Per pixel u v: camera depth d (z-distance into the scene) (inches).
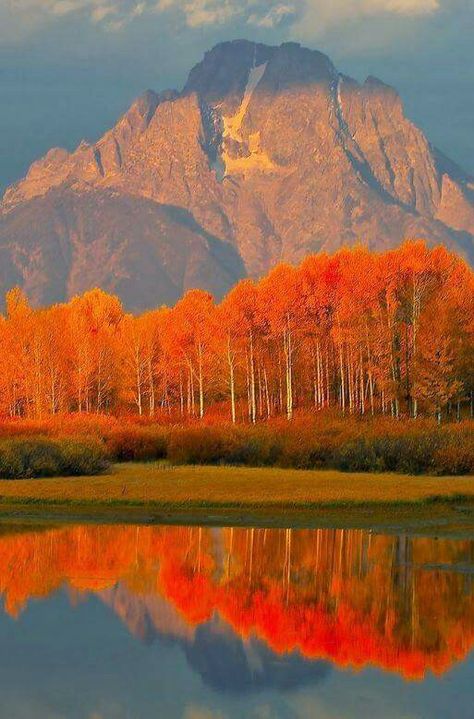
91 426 3681.1
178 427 3452.3
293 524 1961.1
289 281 4808.1
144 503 2116.1
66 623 1305.4
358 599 1437.0
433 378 4079.7
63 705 1021.8
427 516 2038.6
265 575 1573.6
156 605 1397.6
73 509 2078.0
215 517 2020.2
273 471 2568.9
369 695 1055.6
